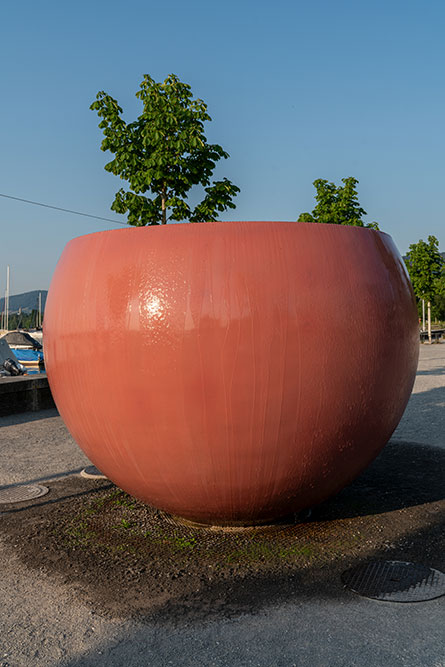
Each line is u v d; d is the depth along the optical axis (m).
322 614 3.05
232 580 3.47
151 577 3.54
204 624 2.99
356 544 3.96
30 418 9.91
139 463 3.79
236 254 3.50
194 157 9.25
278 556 3.79
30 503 5.10
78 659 2.72
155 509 4.77
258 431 3.56
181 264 3.51
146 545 4.03
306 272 3.55
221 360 3.44
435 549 3.87
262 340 3.44
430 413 9.16
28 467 6.44
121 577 3.56
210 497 3.86
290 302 3.48
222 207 9.69
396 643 2.78
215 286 3.45
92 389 3.75
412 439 7.36
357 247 3.80
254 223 3.60
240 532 4.22
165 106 8.93
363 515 4.53
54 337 4.00
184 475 3.73
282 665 2.63
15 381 10.39
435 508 4.68
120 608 3.18
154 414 3.57
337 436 3.76
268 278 3.48
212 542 4.05
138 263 3.60
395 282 3.97
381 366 3.80
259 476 3.73
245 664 2.64
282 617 3.04
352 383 3.67
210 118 9.26
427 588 3.30
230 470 3.68
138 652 2.76
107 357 3.63
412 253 34.78
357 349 3.64
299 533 4.18
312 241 3.63
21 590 3.44
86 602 3.26
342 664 2.62
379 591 3.28
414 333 4.18
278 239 3.57
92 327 3.68
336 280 3.62
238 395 3.47
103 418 3.76
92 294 3.72
